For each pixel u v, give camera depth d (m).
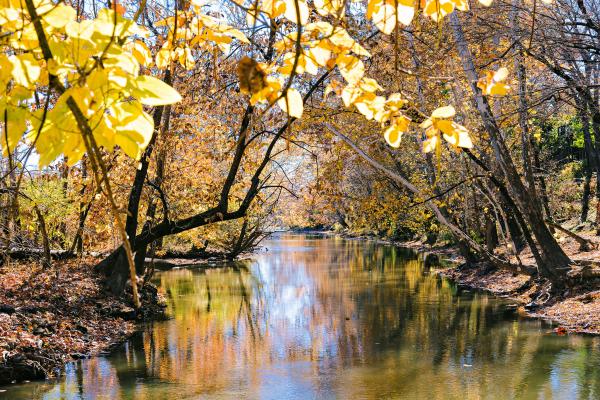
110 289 17.09
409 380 10.01
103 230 17.66
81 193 16.44
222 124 16.94
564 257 17.34
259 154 18.47
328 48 1.56
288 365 11.22
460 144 1.56
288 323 15.46
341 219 74.56
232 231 38.00
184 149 18.55
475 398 8.91
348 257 37.66
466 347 12.20
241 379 10.27
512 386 9.41
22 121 1.06
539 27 10.52
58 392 9.38
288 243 57.22
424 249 42.44
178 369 10.92
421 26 11.64
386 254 39.41
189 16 1.89
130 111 1.07
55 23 1.06
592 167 29.05
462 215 26.88
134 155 1.08
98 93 1.03
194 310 17.73
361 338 13.46
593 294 15.54
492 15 11.78
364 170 27.73
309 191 18.41
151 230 16.98
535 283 19.02
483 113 15.81
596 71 12.42
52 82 1.03
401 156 24.28
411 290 21.23
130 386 9.80
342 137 17.30
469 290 20.88
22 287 14.67
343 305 18.19
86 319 14.28
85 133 0.99
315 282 24.42
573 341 12.30
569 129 33.53
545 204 28.75
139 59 1.54
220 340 13.51
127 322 15.34
